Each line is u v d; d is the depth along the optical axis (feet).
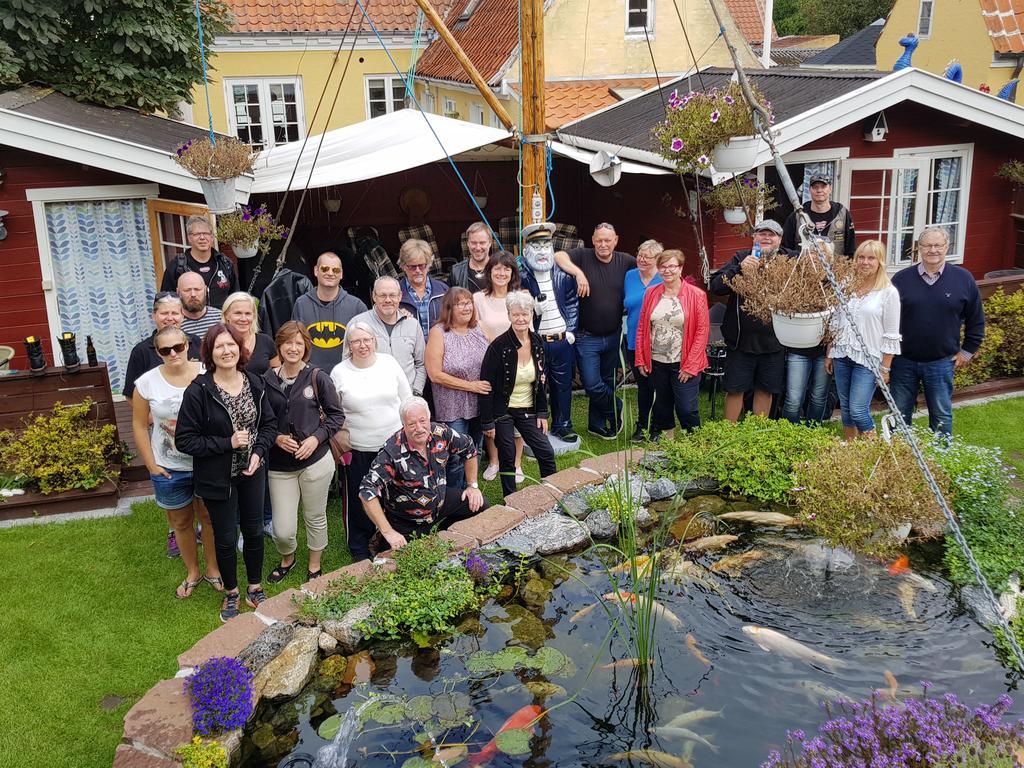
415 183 48.08
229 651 16.29
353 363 20.17
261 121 70.03
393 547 19.38
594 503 21.83
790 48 116.26
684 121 24.68
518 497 21.98
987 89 56.95
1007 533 19.88
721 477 23.06
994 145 36.50
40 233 30.14
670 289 24.32
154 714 14.74
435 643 17.44
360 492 19.26
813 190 27.91
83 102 35.12
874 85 31.30
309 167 34.32
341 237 47.03
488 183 48.80
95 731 15.20
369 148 34.94
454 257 45.11
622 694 15.75
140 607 18.80
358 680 16.44
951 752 12.31
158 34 36.06
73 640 17.61
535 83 25.84
